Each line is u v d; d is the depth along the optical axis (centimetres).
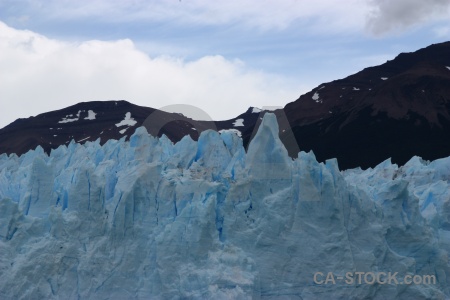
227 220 4522
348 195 4656
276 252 4494
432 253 4791
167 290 4309
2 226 4484
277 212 4547
